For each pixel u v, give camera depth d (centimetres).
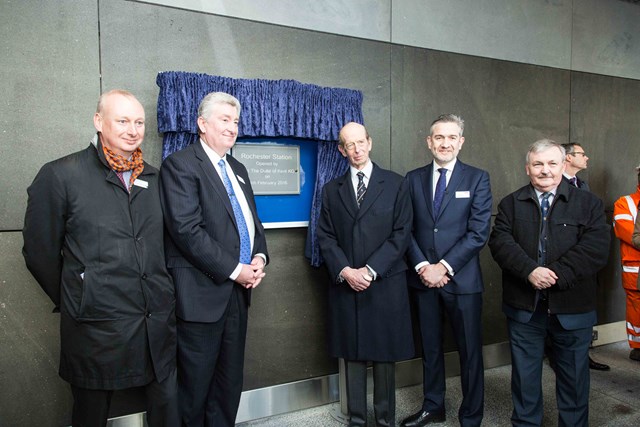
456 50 283
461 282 208
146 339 151
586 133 336
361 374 207
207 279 170
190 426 174
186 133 204
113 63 200
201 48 216
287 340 243
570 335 184
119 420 207
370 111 258
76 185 145
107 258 145
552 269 179
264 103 216
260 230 194
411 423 221
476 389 209
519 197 198
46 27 189
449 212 213
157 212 160
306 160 240
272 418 237
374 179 208
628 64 353
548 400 250
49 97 191
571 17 325
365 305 201
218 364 185
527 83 309
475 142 292
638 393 259
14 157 186
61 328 148
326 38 245
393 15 263
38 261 146
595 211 185
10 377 189
